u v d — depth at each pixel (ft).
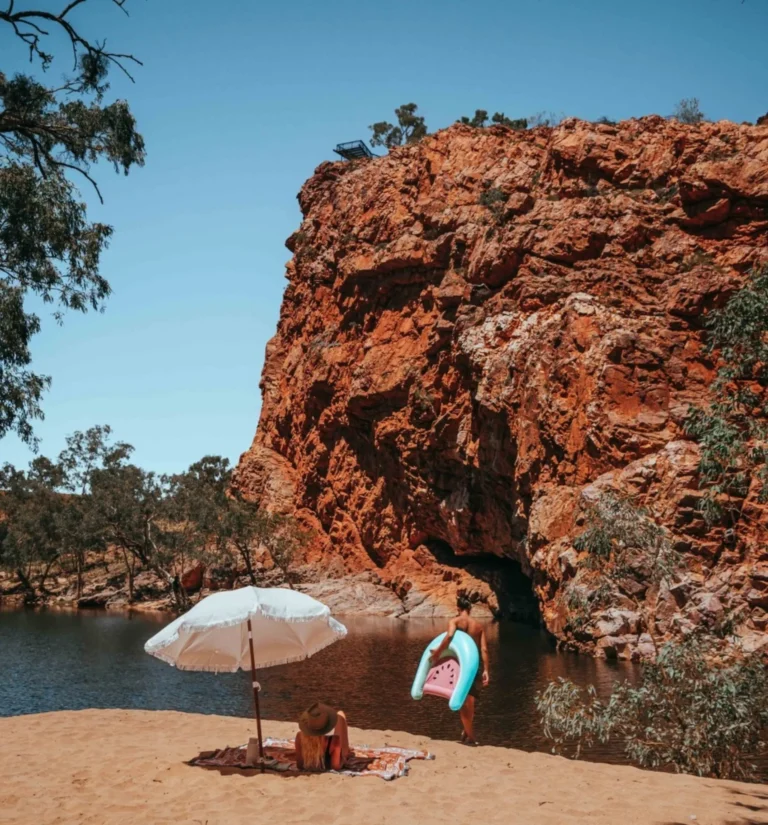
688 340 134.92
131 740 41.45
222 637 36.58
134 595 261.85
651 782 33.60
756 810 29.58
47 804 29.81
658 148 160.97
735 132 149.28
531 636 143.64
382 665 109.81
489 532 181.57
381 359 203.72
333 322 235.20
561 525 130.52
